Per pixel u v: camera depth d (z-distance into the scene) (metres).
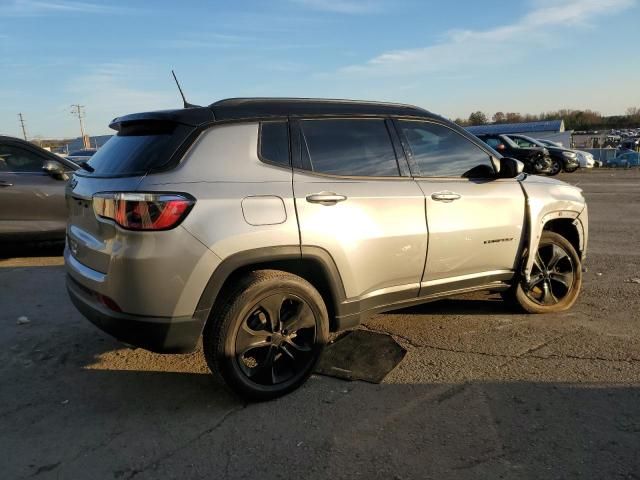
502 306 5.10
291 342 3.43
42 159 7.32
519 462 2.72
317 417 3.19
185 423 3.15
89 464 2.78
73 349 4.20
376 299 3.76
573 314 4.89
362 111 3.83
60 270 6.69
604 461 2.71
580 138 46.72
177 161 3.08
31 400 3.44
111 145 3.63
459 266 4.14
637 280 5.98
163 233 2.92
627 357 3.93
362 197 3.59
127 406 3.36
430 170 4.05
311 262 3.40
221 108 3.35
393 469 2.70
